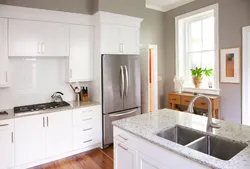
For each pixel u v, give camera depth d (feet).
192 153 4.01
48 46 9.92
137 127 5.83
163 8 15.44
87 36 11.23
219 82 12.42
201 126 5.90
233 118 11.83
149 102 15.19
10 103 9.95
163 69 16.11
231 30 11.60
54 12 9.87
